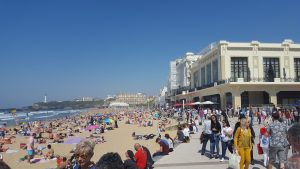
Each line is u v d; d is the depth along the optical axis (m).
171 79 125.94
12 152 28.05
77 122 68.12
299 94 54.97
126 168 8.17
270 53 58.75
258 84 51.62
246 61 58.12
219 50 58.38
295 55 59.41
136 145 11.91
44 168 20.36
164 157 14.91
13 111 94.50
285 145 8.92
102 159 3.59
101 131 42.75
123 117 86.06
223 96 56.03
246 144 10.17
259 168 11.48
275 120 9.19
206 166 12.31
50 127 52.97
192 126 27.27
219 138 14.07
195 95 75.44
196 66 79.94
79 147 3.96
